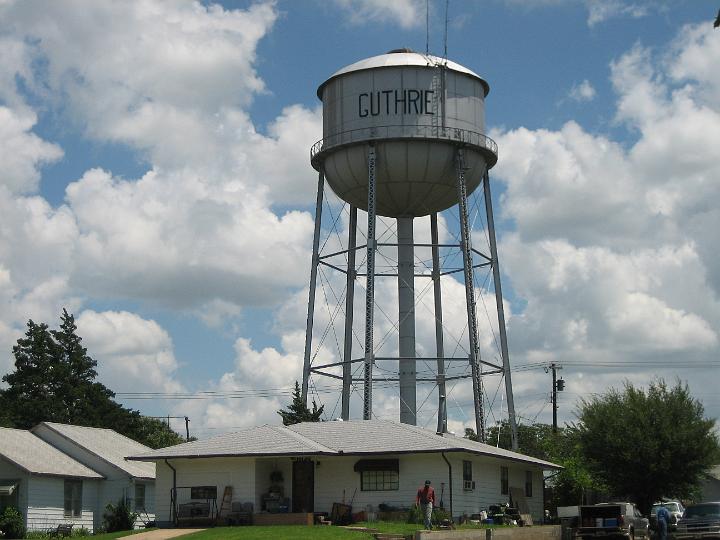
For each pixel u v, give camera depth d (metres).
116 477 50.44
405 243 51.38
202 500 41.22
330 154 50.94
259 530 35.22
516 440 51.75
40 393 70.38
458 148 50.03
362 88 49.97
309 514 39.19
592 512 41.06
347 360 52.28
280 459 41.69
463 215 49.59
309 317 51.78
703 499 67.94
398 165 49.47
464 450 39.97
